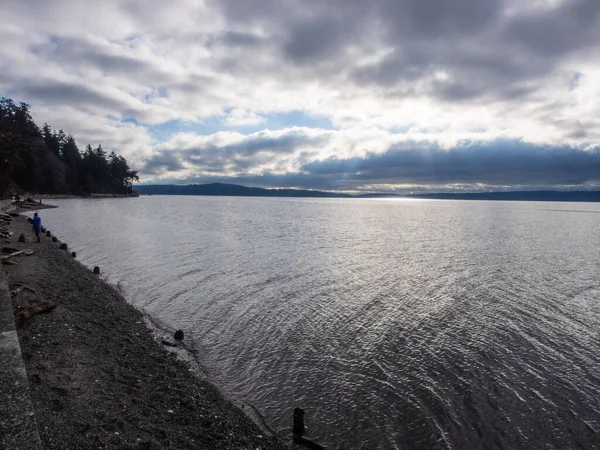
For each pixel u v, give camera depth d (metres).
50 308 13.66
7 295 11.95
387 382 11.63
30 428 5.68
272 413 10.03
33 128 141.25
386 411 10.16
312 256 34.12
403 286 23.41
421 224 76.38
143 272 25.73
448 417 9.94
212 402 10.06
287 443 8.85
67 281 20.16
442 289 22.80
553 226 74.62
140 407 8.74
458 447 8.85
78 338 12.12
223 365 12.58
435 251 38.16
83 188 162.50
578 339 15.13
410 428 9.48
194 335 14.96
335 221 82.00
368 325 16.39
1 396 6.32
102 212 84.50
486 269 29.06
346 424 9.60
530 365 12.86
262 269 27.89
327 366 12.61
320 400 10.64
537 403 10.64
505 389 11.32
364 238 49.22
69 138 162.88
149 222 64.38
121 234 46.41
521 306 19.47
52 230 47.94
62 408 7.52
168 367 11.81
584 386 11.57
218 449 7.91
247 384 11.41
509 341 14.84
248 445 8.38
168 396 9.77
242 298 20.23
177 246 38.06
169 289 21.61
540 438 9.21
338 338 14.93
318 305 19.22
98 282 21.80
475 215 119.38
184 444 7.65
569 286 23.95
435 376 12.03
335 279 25.05
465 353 13.70
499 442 9.04
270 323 16.50
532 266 30.48
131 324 15.36
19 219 54.47
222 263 29.84
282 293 21.38
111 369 10.49
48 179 139.88
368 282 24.31
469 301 20.25
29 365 9.18
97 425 7.27
